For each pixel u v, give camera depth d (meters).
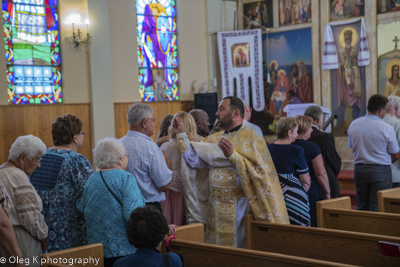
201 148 3.26
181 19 10.80
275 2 10.63
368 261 2.46
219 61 11.19
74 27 9.16
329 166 4.27
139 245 2.05
